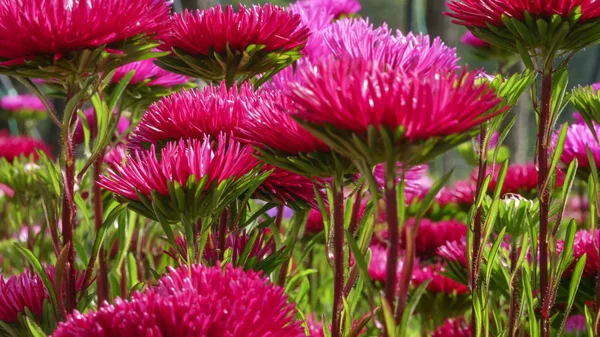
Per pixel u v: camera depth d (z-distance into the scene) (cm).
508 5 87
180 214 84
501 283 104
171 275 78
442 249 107
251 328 74
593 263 101
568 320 113
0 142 175
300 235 104
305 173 81
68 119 89
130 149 93
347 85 74
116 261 106
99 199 110
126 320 74
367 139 74
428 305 118
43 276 88
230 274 77
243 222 95
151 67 112
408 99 72
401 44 88
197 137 89
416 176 104
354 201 94
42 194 91
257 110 85
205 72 98
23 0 85
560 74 90
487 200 101
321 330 97
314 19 106
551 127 91
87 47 85
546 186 92
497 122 91
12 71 86
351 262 89
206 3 131
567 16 86
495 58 150
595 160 107
